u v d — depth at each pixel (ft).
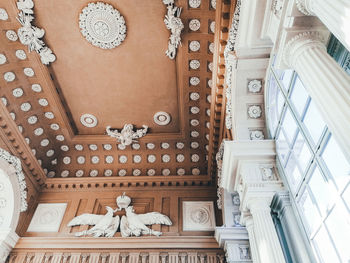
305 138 16.61
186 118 33.73
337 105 9.81
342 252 13.00
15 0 25.17
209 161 34.27
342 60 12.67
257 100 23.47
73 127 35.88
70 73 30.58
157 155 37.73
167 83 31.09
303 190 17.13
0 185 31.12
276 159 21.18
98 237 30.55
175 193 35.53
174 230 31.65
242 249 27.30
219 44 24.03
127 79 30.94
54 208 34.71
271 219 18.29
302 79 12.12
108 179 36.45
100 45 28.09
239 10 19.48
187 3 24.88
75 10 26.08
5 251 29.37
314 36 12.71
